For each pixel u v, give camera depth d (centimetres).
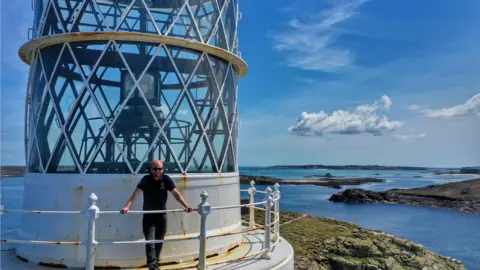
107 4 775
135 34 750
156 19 793
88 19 773
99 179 730
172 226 762
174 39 782
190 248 779
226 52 870
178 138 788
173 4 812
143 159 751
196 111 820
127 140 747
